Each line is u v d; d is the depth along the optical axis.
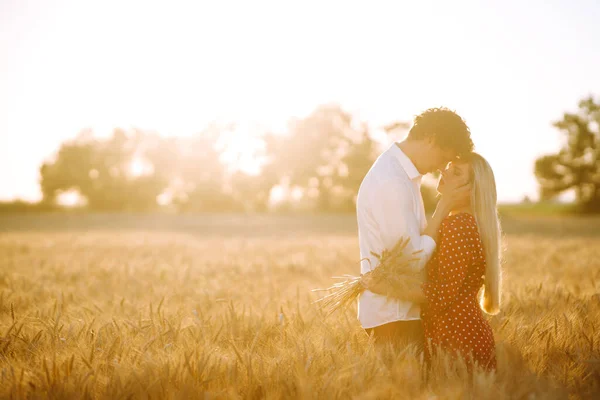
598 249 11.74
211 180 75.94
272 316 4.01
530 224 35.94
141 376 2.64
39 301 5.07
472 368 2.78
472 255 3.15
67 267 8.59
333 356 2.86
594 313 3.86
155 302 4.98
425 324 3.34
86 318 4.01
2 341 3.29
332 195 74.75
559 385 2.62
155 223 41.56
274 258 10.67
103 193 79.06
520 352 2.97
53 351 3.09
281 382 2.62
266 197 75.88
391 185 3.22
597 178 64.94
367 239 3.39
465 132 3.23
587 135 64.50
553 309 3.93
